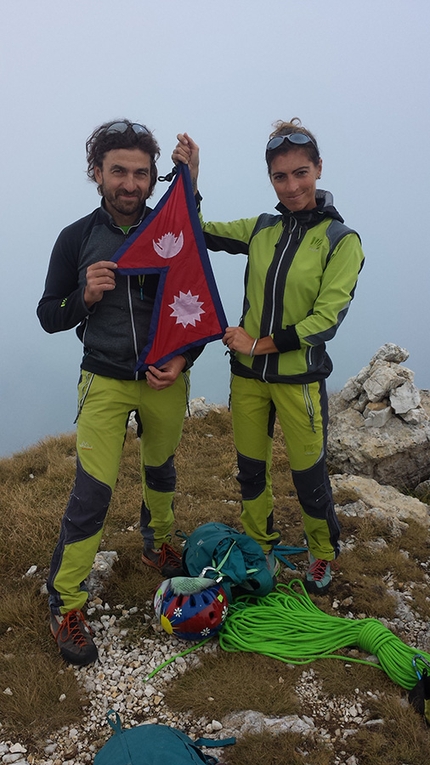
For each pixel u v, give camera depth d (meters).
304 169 3.00
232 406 3.51
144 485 3.60
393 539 4.51
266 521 3.72
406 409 6.51
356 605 3.55
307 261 3.09
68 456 6.61
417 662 2.89
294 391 3.23
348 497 5.16
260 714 2.65
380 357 7.14
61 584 3.01
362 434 6.59
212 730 2.59
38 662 2.96
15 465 6.19
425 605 3.60
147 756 2.15
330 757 2.46
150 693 2.82
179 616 3.02
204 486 5.50
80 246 3.02
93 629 3.26
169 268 3.00
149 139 2.80
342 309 3.01
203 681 2.85
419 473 6.66
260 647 3.09
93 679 2.91
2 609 3.37
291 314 3.17
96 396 3.05
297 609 3.42
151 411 3.21
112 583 3.69
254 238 3.36
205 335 3.21
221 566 3.24
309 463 3.37
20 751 2.48
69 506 3.04
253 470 3.55
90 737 2.58
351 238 3.04
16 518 4.57
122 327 3.02
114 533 4.49
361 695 2.82
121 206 2.87
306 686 2.87
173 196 3.01
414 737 2.54
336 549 3.71
